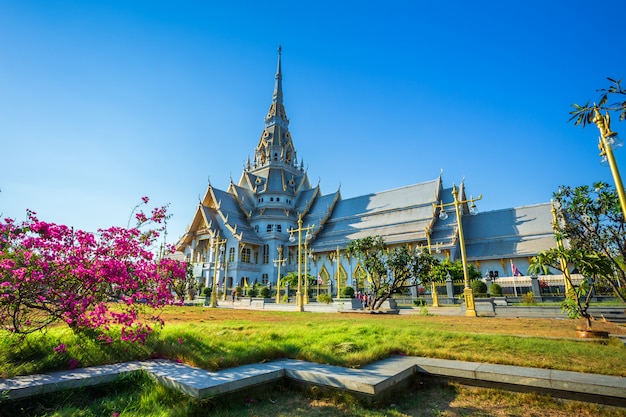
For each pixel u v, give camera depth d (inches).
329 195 2940.5
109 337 323.0
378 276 978.1
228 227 2598.4
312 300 1561.3
